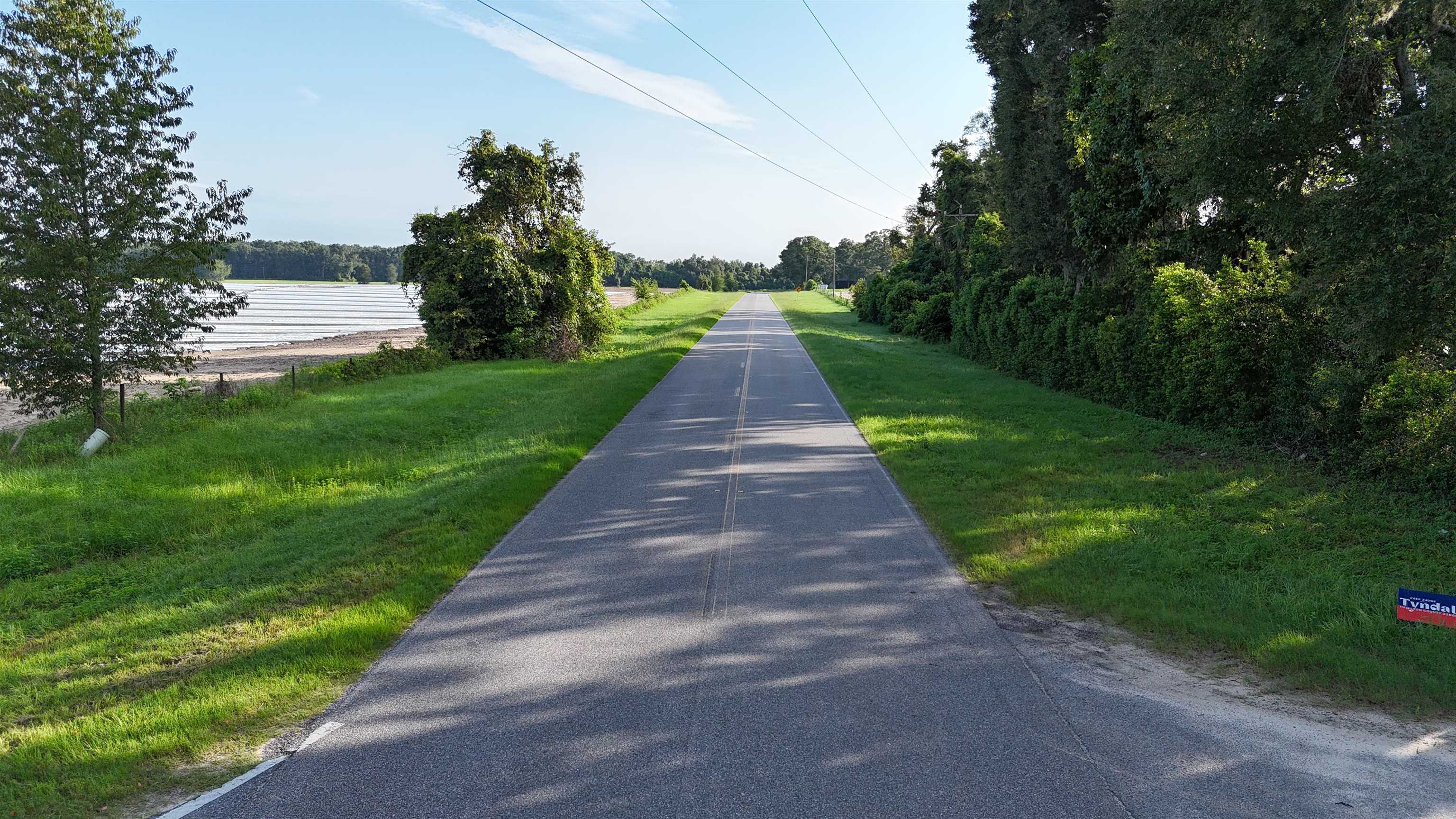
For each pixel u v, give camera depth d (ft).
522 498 34.14
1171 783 13.73
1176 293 52.75
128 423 52.16
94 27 46.24
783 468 40.81
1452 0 33.94
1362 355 36.91
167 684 18.39
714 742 15.15
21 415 58.65
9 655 21.11
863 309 206.39
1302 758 14.56
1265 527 28.84
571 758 14.62
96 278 45.96
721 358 107.96
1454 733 15.38
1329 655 18.22
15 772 14.48
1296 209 38.14
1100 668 18.40
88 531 30.45
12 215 43.98
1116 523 29.76
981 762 14.39
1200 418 50.11
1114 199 65.92
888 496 35.04
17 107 43.45
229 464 41.42
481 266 96.63
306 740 15.47
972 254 133.69
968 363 103.76
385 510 33.01
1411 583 23.06
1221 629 19.77
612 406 61.16
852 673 18.08
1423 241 29.84
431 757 14.73
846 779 13.87
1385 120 33.04
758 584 24.04
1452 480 30.94
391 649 19.74
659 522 30.99
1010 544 27.61
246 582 25.21
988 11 110.01
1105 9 81.05
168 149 48.29
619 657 19.06
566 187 107.65
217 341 146.00
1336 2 34.17
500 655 19.26
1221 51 38.99
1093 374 66.23
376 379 80.23
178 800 13.55
